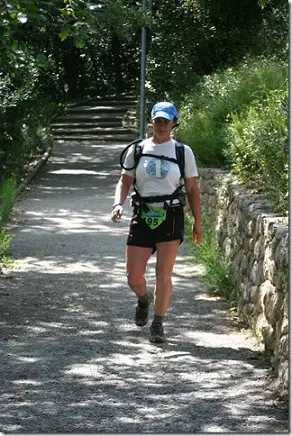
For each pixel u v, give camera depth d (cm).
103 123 3881
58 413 694
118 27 1529
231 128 1329
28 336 918
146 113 2738
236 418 683
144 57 2428
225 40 2652
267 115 1189
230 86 1728
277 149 1028
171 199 877
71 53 4256
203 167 1555
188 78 2608
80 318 998
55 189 2347
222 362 830
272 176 1017
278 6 2500
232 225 1134
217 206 1299
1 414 690
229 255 1146
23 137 2511
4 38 1080
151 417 686
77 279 1217
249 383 769
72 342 898
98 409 704
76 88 4488
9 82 1992
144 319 931
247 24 2645
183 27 2688
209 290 1141
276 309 807
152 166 871
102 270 1288
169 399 728
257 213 946
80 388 755
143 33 2419
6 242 1320
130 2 1880
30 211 1922
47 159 3059
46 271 1272
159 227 880
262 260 898
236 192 1129
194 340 911
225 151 1335
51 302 1075
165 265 884
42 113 3197
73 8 1115
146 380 778
